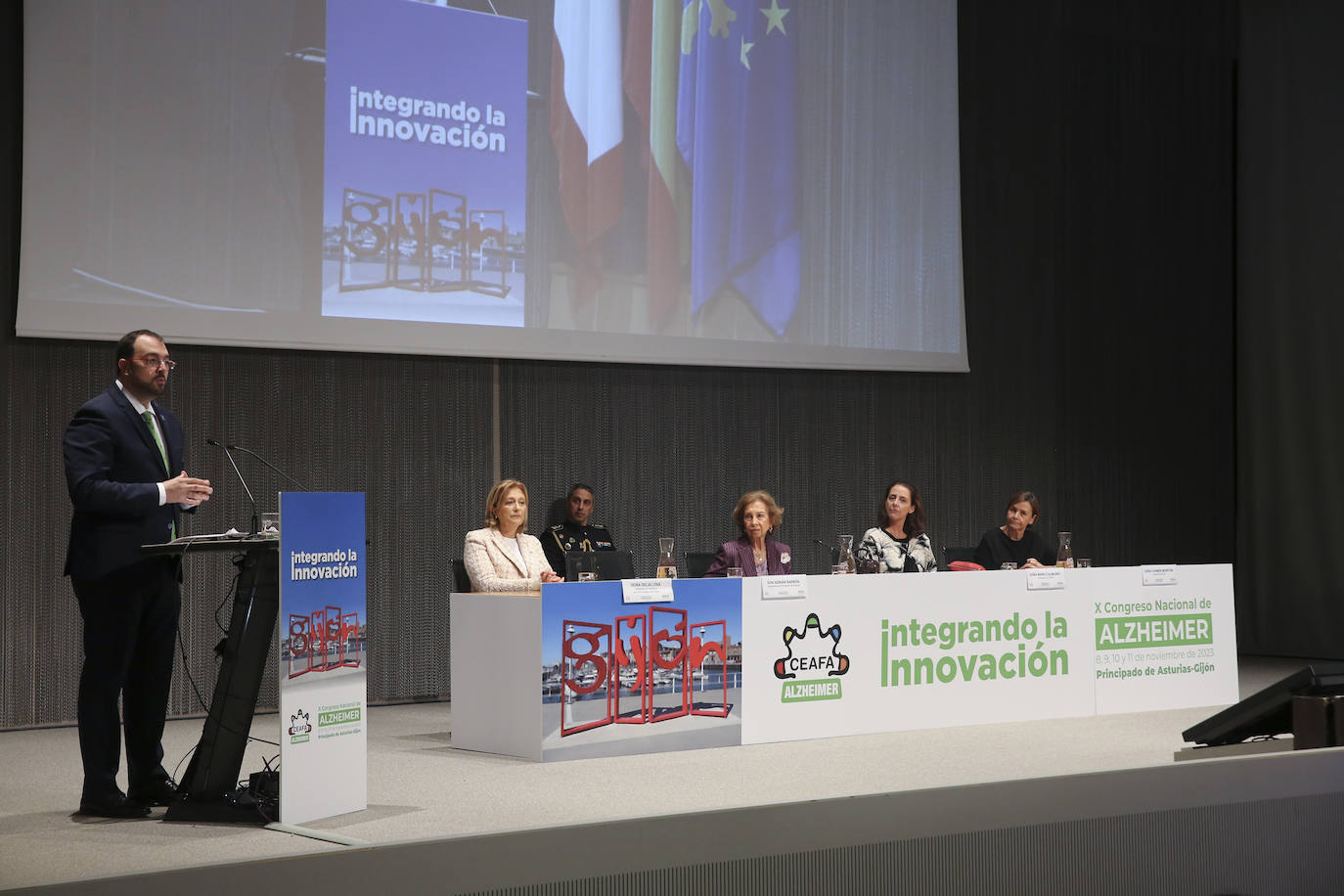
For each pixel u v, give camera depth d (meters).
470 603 4.60
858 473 7.48
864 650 4.77
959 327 7.65
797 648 4.65
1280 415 8.39
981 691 5.00
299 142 5.81
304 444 5.95
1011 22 8.02
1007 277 7.95
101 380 5.52
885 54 7.46
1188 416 8.54
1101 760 4.20
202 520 5.71
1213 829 2.91
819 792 3.67
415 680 6.21
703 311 6.87
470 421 6.37
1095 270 8.24
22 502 5.38
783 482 7.25
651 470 6.85
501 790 3.74
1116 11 8.37
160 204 5.52
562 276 6.48
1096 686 5.25
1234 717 3.71
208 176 5.62
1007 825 2.73
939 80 7.62
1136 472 8.34
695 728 4.46
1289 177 8.34
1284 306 8.37
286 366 5.91
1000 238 7.93
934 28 7.61
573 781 3.88
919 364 7.52
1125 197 8.36
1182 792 2.89
